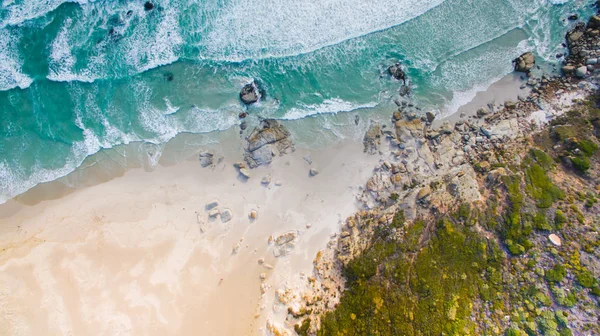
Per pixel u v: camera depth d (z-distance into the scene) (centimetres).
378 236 1819
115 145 1930
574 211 1622
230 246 1877
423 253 1702
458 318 1572
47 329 1783
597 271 1518
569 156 1745
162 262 1858
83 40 1920
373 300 1688
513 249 1620
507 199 1700
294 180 1923
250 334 1816
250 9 1930
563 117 1884
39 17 1908
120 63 1936
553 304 1527
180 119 1942
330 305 1777
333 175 1931
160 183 1906
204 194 1902
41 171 1912
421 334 1573
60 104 1934
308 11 1936
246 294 1848
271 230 1892
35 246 1844
